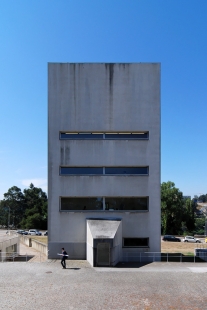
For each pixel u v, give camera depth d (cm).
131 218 2420
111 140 2466
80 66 2497
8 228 10381
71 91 2483
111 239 2048
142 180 2445
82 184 2433
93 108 2480
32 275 1773
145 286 1572
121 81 2497
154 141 2469
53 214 2400
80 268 1977
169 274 1827
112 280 1678
